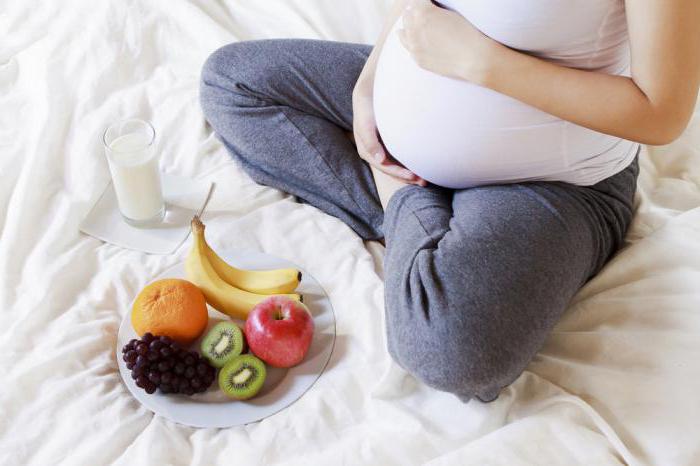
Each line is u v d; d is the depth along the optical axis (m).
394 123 1.08
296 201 1.32
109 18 1.53
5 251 1.16
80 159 1.31
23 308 1.10
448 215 1.04
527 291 0.93
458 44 0.93
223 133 1.33
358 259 1.20
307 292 1.14
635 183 1.13
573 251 0.97
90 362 1.05
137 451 0.94
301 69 1.29
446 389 0.96
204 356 1.03
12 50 1.51
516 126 0.96
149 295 1.03
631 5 0.79
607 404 0.97
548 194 1.00
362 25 1.55
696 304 1.00
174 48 1.53
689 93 0.82
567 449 0.93
